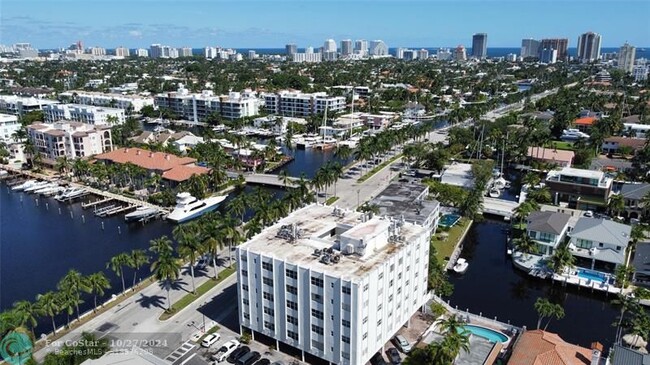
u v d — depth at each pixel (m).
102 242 151.12
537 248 133.50
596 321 109.38
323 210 116.44
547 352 82.75
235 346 93.69
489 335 99.25
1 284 125.06
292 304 88.12
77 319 104.06
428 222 139.75
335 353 84.50
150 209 173.12
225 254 136.50
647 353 88.31
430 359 82.19
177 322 103.12
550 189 177.12
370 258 88.31
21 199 190.62
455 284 125.50
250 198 155.75
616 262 123.56
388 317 90.62
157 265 104.81
